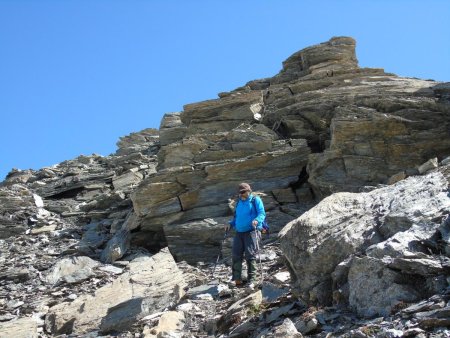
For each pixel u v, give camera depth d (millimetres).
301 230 8664
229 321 9148
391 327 6359
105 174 28422
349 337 6508
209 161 20031
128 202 23156
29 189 29250
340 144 17922
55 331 11805
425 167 16000
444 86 19594
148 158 30609
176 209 18547
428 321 6074
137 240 18891
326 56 27719
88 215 23094
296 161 18984
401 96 19484
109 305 12164
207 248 17438
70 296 14125
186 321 10195
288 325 7270
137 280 13062
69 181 28438
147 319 10750
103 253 18391
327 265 8180
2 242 21391
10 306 13930
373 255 7445
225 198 18516
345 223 8492
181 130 25156
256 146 19953
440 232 7281
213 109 24625
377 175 17266
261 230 12500
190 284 13500
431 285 6766
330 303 7992
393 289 6984
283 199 18266
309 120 21141
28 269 17391
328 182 17531
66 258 17797
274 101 24031
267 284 10688
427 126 17625
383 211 8359
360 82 23062
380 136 17688
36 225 22953
